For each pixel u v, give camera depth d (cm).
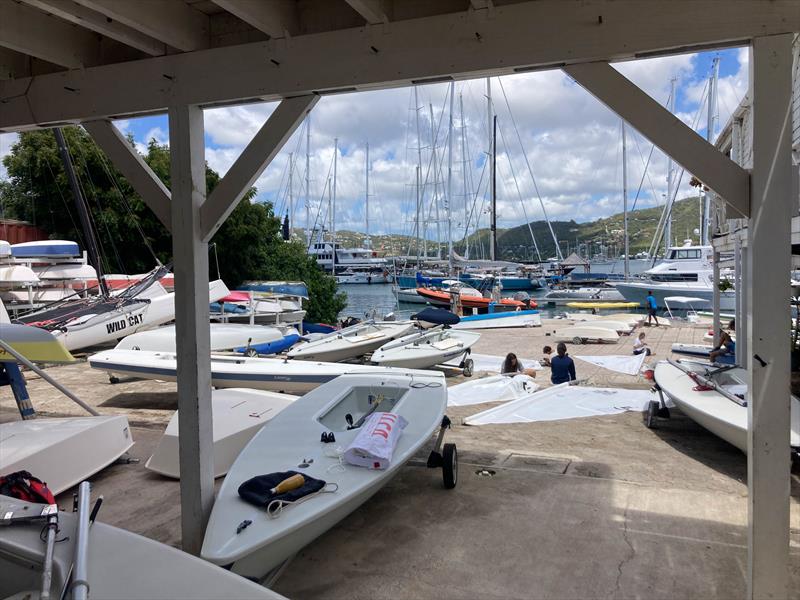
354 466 376
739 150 917
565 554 356
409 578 331
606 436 632
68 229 2066
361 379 579
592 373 1038
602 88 272
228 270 2288
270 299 1703
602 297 3161
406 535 384
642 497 445
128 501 466
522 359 1230
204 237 335
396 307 3262
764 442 255
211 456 343
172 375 863
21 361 542
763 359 253
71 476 485
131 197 2114
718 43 256
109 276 1772
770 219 249
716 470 513
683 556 352
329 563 350
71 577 200
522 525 397
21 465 442
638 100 266
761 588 258
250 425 528
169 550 226
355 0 269
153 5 293
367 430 410
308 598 312
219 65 322
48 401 856
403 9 300
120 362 894
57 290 1499
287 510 318
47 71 369
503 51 279
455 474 471
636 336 1555
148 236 2159
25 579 214
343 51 304
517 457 550
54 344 568
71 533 229
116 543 227
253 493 329
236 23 328
